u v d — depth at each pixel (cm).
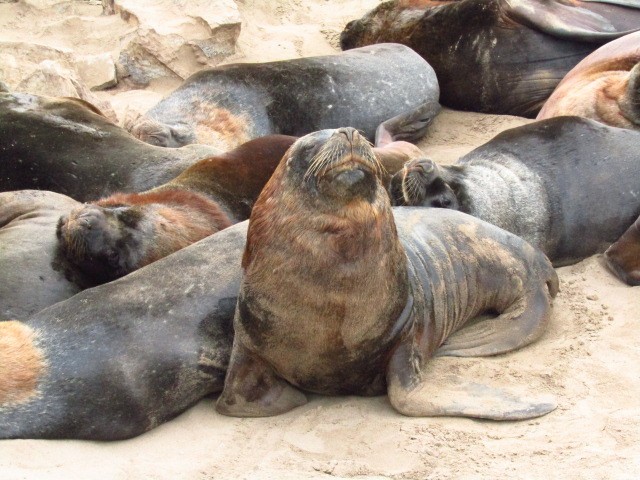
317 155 704
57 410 752
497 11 1463
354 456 733
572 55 1460
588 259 1066
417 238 877
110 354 773
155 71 1557
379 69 1438
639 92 1197
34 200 1001
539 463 706
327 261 718
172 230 923
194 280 827
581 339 879
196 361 800
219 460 735
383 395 815
